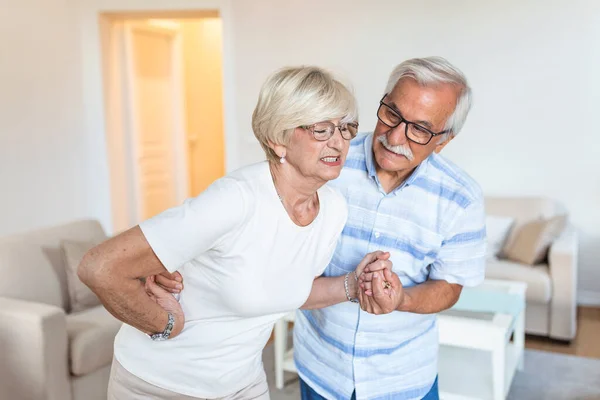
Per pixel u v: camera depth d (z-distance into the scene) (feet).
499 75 15.55
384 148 5.00
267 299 4.28
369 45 16.76
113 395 4.68
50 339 8.44
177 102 22.41
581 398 10.22
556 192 15.46
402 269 5.39
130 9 18.12
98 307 10.62
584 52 14.78
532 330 12.86
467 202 5.19
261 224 4.12
